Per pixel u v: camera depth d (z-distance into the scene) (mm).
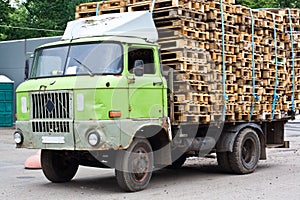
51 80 10531
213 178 12328
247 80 13133
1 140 22500
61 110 10281
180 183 11633
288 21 14477
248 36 13180
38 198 10109
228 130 12750
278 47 14094
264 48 13680
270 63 13789
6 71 29391
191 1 11852
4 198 10195
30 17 44000
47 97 10461
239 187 11031
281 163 15102
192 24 11812
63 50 10844
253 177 12398
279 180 11867
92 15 12898
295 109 14594
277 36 14141
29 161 14602
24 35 41438
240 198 9820
